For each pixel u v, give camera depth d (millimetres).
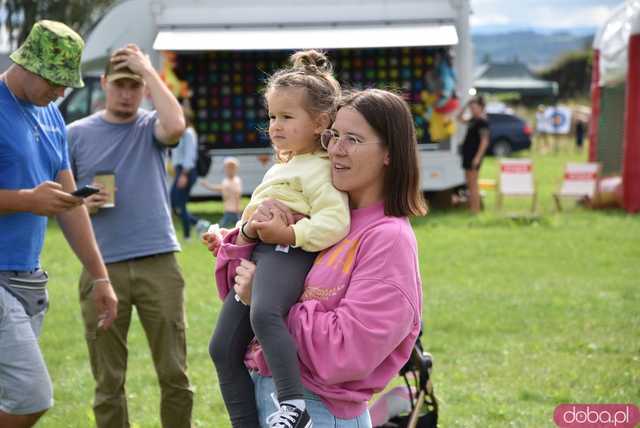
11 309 4102
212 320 9211
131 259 5180
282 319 3076
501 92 47625
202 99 18188
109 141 5270
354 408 3172
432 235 15086
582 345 8250
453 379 7242
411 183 3178
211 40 16172
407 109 3201
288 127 3236
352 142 3113
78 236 4621
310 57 3463
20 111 4168
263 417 3227
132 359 7898
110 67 5301
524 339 8555
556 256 13102
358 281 3084
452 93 17422
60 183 4480
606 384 7047
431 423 4531
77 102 16656
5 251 4113
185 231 14281
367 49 18141
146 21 16562
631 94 17438
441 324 9070
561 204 19062
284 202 3174
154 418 6336
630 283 11156
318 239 3094
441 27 16453
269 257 3152
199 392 6895
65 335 8695
